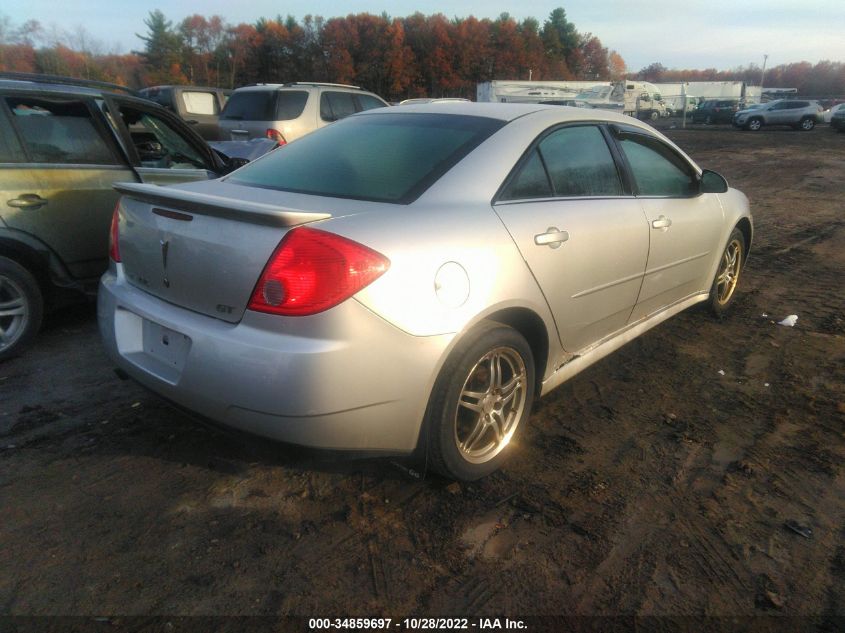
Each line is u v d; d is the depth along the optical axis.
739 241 5.12
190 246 2.48
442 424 2.56
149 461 2.96
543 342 3.05
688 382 4.00
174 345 2.55
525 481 2.89
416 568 2.34
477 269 2.57
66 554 2.35
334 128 3.46
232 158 5.80
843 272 6.78
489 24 88.56
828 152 22.28
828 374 4.15
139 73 79.50
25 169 4.08
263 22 85.69
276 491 2.77
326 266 2.21
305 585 2.25
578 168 3.32
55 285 4.32
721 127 39.28
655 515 2.68
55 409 3.42
